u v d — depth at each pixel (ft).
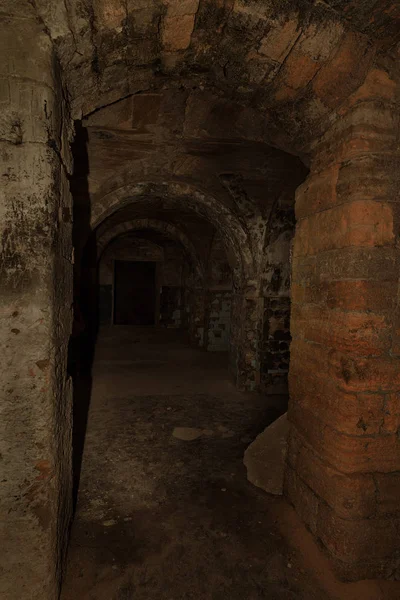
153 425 14.85
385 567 7.10
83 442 13.15
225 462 11.90
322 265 7.82
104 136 13.83
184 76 8.05
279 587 6.95
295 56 6.90
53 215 5.88
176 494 10.04
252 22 6.38
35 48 5.65
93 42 6.24
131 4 5.83
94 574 7.18
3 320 5.68
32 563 5.96
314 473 7.98
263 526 8.70
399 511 7.13
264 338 19.22
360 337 6.83
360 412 6.89
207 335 29.86
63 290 6.76
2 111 5.60
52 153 5.83
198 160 15.70
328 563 7.32
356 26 6.36
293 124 8.51
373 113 6.85
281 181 17.24
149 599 6.66
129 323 47.01
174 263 40.98
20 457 5.84
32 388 5.80
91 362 25.66
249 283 19.13
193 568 7.39
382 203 6.87
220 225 19.54
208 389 19.94
